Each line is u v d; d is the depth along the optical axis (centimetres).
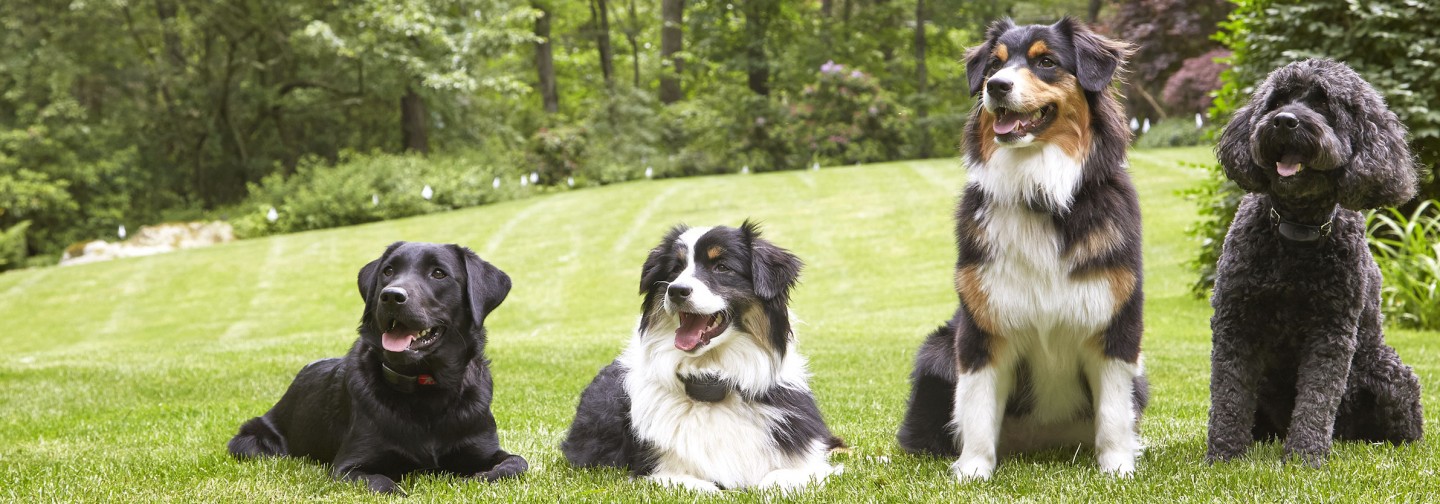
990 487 413
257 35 3061
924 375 492
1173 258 1544
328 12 2845
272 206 2627
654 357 467
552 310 1552
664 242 483
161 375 862
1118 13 2858
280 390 784
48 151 2762
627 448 480
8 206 2611
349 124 3253
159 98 3134
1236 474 400
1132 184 450
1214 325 448
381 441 462
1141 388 468
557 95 4147
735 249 465
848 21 3659
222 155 3139
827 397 701
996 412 450
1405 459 424
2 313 1794
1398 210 1043
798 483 443
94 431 620
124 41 2942
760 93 3512
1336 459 423
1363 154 404
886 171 2706
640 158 3212
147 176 2966
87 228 2822
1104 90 443
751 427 463
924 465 462
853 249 1855
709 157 3183
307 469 475
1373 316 443
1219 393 442
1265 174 421
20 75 2730
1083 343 436
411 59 2744
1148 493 388
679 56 3738
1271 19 1039
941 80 3878
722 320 459
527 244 2075
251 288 1853
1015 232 429
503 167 2972
